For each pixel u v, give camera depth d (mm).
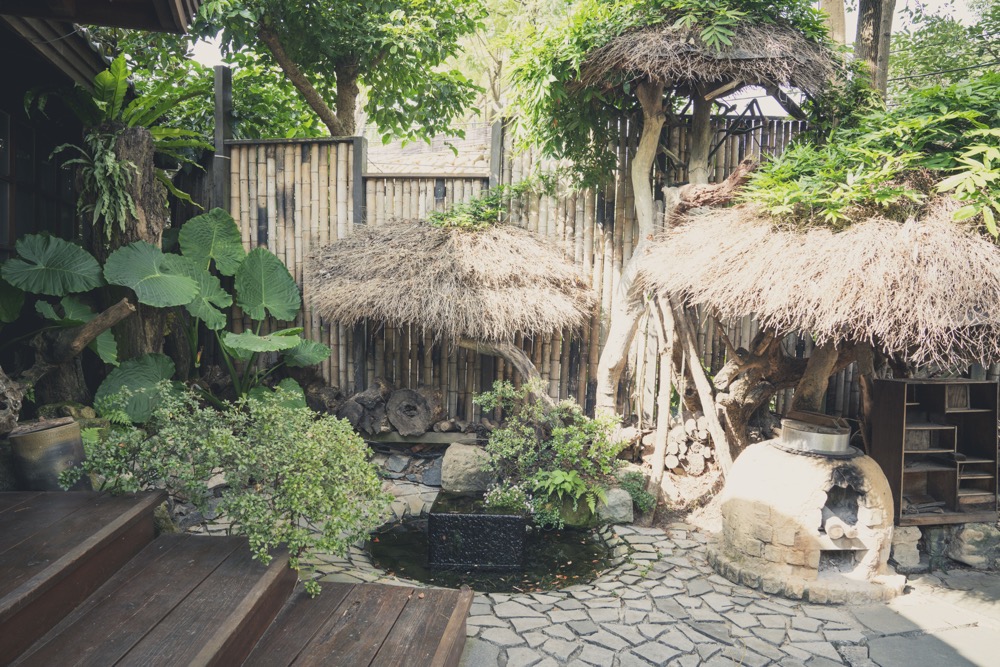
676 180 6113
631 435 5773
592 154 6004
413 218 6301
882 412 4426
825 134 5570
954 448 4418
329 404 6090
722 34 4715
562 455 5090
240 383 6066
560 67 5160
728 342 5090
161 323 5562
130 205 5207
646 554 4387
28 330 5336
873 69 5906
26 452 3270
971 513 4375
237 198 6508
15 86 5211
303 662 2516
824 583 3758
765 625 3447
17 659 2104
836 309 3490
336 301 5477
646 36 4852
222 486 4766
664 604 3672
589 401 6270
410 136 8938
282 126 8242
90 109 5488
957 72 8383
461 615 2949
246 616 2463
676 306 4910
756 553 3920
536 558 4418
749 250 4043
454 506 4746
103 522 2727
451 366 6340
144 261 5230
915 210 3785
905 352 3926
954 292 3389
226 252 6160
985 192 3596
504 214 6289
